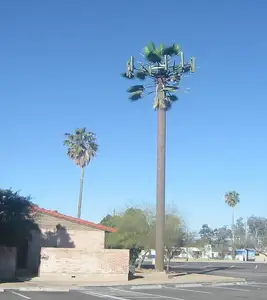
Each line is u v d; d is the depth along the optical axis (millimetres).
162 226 35219
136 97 39000
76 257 30266
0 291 22562
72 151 65625
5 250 29469
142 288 26594
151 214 45375
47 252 29969
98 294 22469
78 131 66000
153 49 38312
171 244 42844
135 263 44250
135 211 44094
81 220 37656
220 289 26625
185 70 37656
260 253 123438
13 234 30297
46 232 36531
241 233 138000
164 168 35938
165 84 37750
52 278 29688
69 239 37031
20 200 30703
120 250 31047
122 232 42406
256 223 128750
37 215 36406
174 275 36375
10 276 29344
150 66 38094
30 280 28844
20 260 35250
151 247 42281
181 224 45688
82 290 24562
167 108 37625
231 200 121625
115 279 30594
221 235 154750
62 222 37156
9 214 29828
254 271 54375
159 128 36688
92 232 37688
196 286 28688
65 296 20891
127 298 20688
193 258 125688
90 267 30375
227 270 55938
